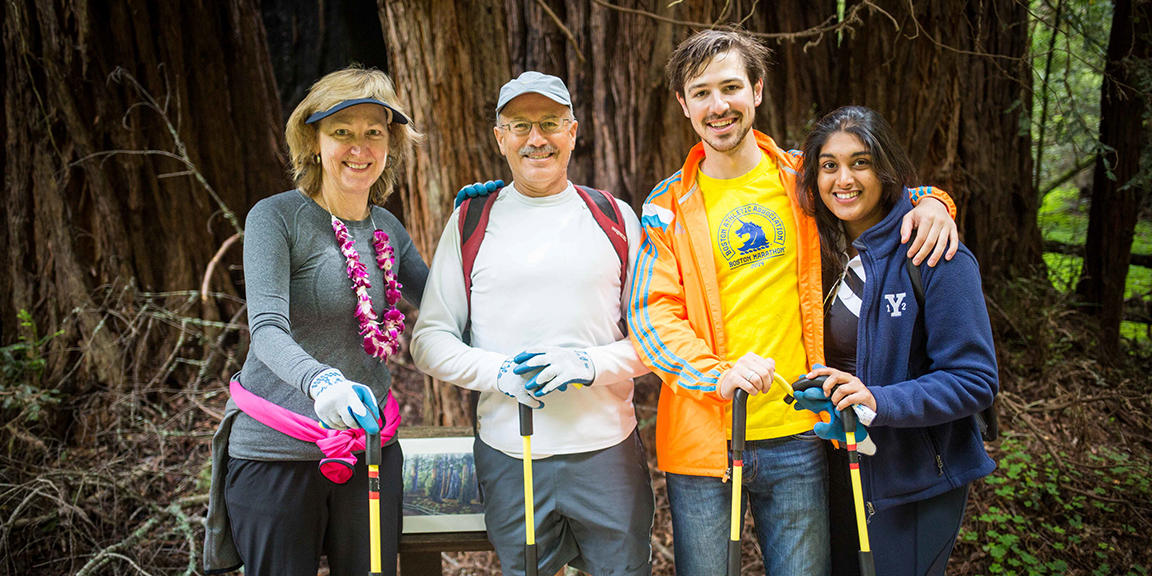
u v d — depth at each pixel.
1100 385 3.96
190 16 4.44
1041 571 2.92
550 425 2.14
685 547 2.17
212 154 4.55
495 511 2.23
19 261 4.13
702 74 2.05
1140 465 3.38
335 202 2.10
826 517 2.13
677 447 2.15
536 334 2.12
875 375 1.98
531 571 2.07
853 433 1.91
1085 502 3.22
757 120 3.87
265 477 1.99
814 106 4.02
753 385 1.90
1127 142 4.19
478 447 2.31
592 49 3.65
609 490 2.14
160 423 4.00
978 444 2.02
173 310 4.34
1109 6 4.40
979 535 3.13
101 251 4.16
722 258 2.11
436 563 2.55
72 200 4.11
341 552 2.09
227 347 4.49
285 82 6.29
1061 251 4.88
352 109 2.01
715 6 3.43
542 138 2.10
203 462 3.76
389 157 2.29
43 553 3.27
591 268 2.13
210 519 2.09
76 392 4.04
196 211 4.44
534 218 2.18
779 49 3.96
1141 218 5.82
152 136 4.31
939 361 1.94
